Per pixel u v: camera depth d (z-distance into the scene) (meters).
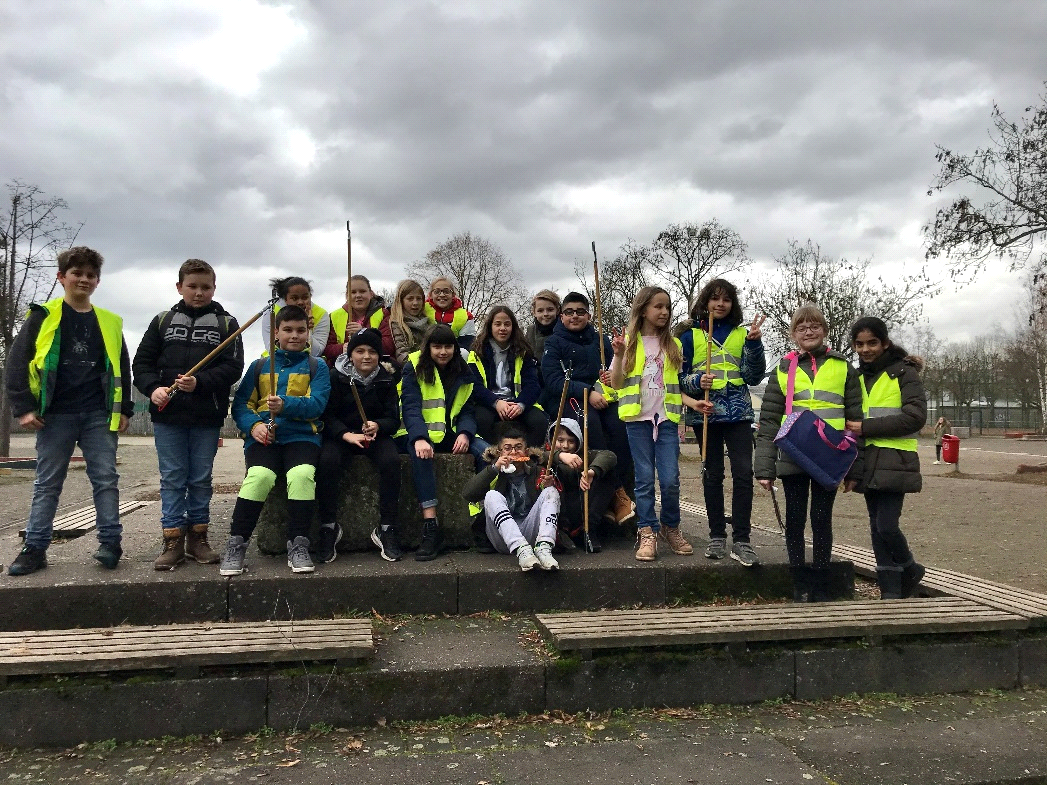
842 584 4.77
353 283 6.15
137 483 13.83
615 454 5.13
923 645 3.93
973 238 17.34
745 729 3.42
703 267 28.22
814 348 4.57
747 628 3.75
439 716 3.42
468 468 5.04
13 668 3.11
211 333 4.43
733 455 4.86
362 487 4.88
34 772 2.94
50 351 4.12
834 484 4.33
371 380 4.88
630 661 3.59
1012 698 3.86
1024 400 55.16
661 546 5.17
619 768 3.01
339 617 4.02
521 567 4.32
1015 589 4.73
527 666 3.49
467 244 37.84
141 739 3.19
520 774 2.95
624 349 4.93
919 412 4.41
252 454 4.41
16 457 20.08
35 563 4.15
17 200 17.25
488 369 5.55
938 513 10.63
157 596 3.93
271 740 3.23
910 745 3.26
